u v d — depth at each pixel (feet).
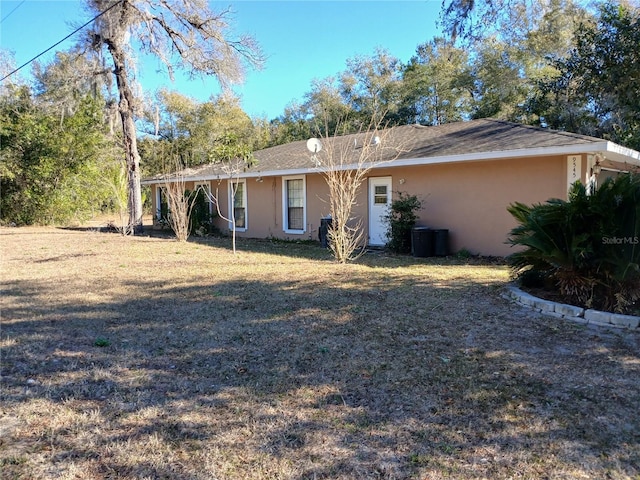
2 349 12.94
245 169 46.11
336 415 9.05
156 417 9.03
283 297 19.11
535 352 12.42
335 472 7.20
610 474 7.11
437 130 42.16
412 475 7.11
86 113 63.46
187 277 24.02
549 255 16.85
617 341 13.21
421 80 94.27
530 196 29.68
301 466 7.38
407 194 34.91
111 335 14.21
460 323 15.10
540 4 32.19
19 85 64.44
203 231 52.21
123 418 8.98
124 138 53.36
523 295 17.75
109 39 49.08
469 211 32.76
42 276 24.49
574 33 45.85
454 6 33.19
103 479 7.05
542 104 56.90
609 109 47.47
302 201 44.68
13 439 8.21
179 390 10.27
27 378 10.96
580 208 16.10
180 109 105.70
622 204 15.62
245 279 23.27
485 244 32.09
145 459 7.57
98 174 64.69
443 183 34.06
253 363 11.85
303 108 115.34
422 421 8.79
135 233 53.57
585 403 9.46
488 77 81.10
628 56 38.58
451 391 10.09
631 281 15.71
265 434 8.36
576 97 46.19
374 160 32.60
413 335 13.92
